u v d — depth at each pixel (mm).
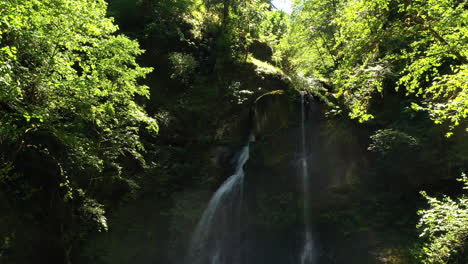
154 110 20156
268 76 22172
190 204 17406
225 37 23219
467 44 6719
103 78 10773
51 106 9742
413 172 13625
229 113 20781
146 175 17641
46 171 12766
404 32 7832
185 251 16328
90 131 14406
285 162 16750
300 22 21938
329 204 15016
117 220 15820
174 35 23719
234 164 19391
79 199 14398
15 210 11086
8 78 6816
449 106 5988
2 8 6734
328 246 14352
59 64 9508
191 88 21781
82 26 9742
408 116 14922
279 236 15680
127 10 25000
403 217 13195
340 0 16484
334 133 16031
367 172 14648
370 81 8352
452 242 7277
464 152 12781
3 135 9562
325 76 22109
